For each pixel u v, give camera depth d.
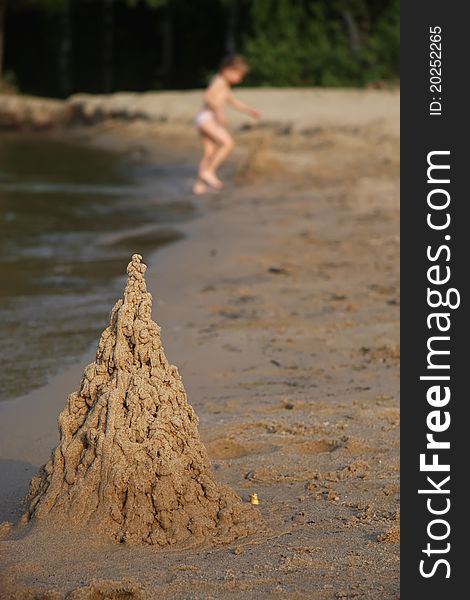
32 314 11.55
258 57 38.22
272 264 13.93
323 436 7.57
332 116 28.03
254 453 7.30
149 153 29.19
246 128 28.34
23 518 5.98
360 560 5.52
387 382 8.99
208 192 21.09
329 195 19.75
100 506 5.80
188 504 5.85
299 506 6.30
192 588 5.20
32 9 51.75
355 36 37.22
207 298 12.05
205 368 9.42
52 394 8.84
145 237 16.33
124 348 6.01
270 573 5.36
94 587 5.15
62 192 21.72
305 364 9.56
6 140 33.69
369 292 12.36
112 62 53.94
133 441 5.86
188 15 52.38
